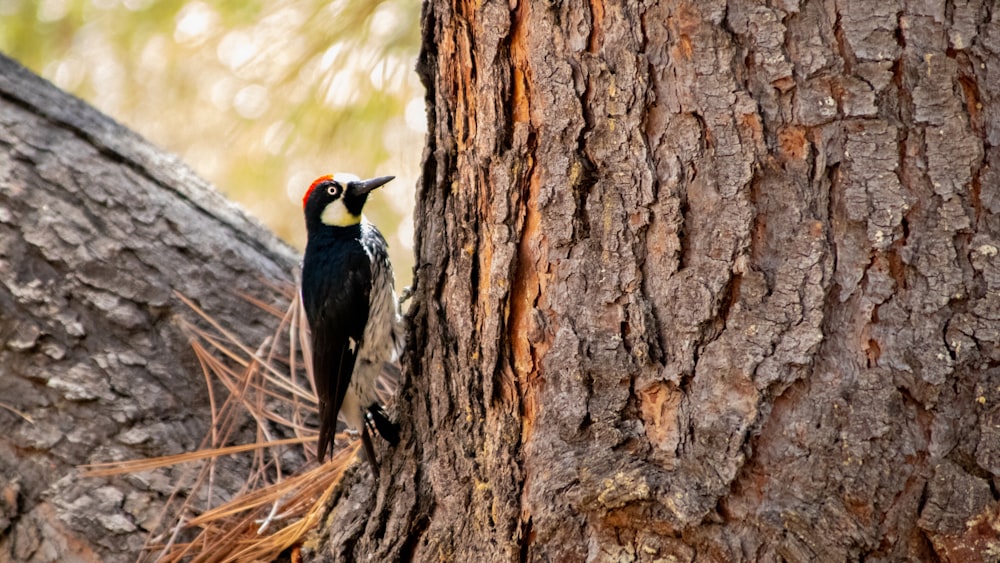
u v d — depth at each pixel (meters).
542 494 6.02
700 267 5.77
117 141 10.52
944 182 5.41
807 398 5.50
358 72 10.84
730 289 5.72
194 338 9.70
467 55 6.73
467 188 6.85
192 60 11.48
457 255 6.93
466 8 6.69
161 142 11.93
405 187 12.28
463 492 6.69
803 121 5.59
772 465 5.52
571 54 6.11
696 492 5.60
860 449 5.36
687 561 5.65
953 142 5.41
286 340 10.36
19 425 8.66
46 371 8.87
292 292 10.80
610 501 5.74
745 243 5.68
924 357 5.34
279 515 8.34
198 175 11.24
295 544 8.02
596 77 6.04
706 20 5.73
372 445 7.41
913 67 5.46
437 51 7.17
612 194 6.02
